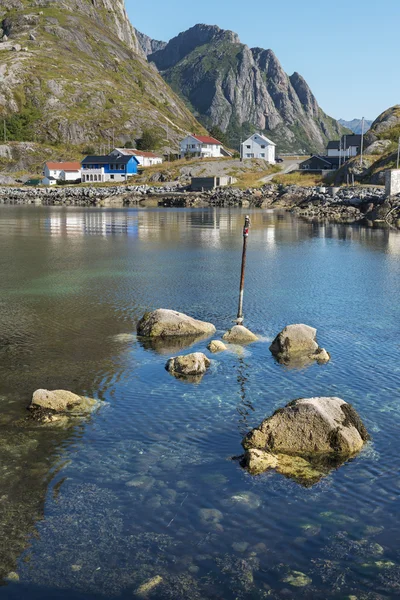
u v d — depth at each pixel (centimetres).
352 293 3462
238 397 1848
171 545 1093
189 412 1725
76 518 1179
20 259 4809
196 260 4816
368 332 2612
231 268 4397
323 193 12244
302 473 1355
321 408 1495
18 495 1262
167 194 14150
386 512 1201
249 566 1036
